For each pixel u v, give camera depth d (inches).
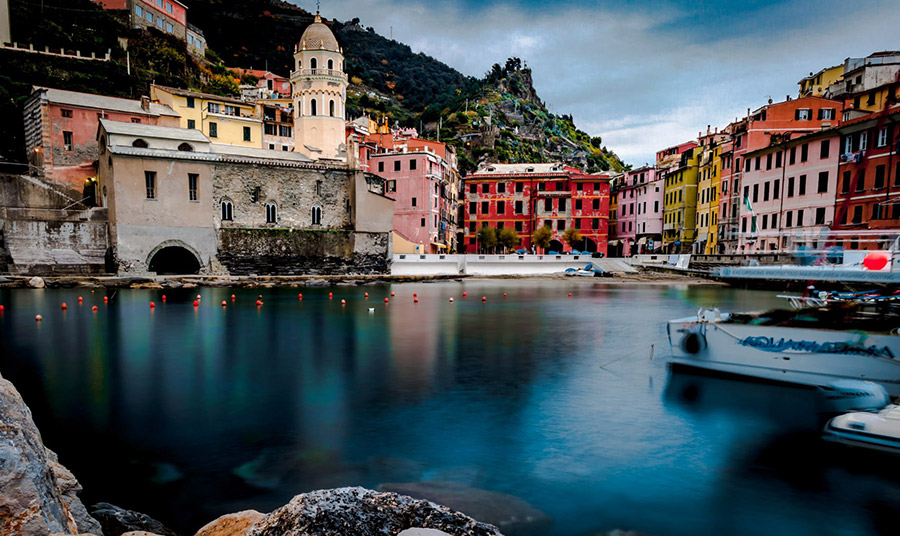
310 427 521.7
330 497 140.7
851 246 741.3
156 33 3727.9
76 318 1248.8
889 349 580.4
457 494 384.2
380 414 565.0
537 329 1181.1
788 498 390.0
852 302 608.1
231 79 4237.2
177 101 2760.8
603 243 3412.9
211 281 2055.9
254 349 918.4
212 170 2240.4
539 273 2984.7
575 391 661.9
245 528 223.6
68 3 3235.7
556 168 3683.6
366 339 1028.5
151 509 354.9
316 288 2128.4
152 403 596.4
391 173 3176.7
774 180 2353.6
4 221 1900.8
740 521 358.9
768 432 519.8
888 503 384.8
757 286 2306.8
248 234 2313.0
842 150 1963.6
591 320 1337.4
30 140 2368.4
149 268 2110.0
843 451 441.7
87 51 3080.7
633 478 417.7
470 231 3604.8
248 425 525.0
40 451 217.9
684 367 737.6
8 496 177.2
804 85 3248.0
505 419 553.9
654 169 3555.6
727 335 693.9
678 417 564.1
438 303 1706.4
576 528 342.3
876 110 2338.8
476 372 760.3
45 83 2684.5
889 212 1740.9
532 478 414.6
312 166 2476.6
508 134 6614.2
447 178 3622.0
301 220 2480.3
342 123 2962.6
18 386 664.4
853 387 549.0
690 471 432.1
